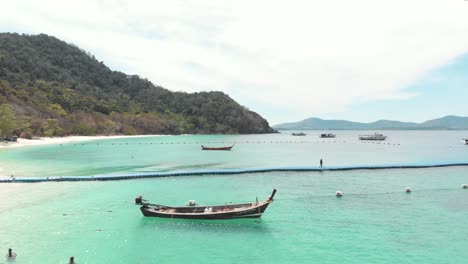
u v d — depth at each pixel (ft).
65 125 535.60
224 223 102.73
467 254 83.61
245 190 152.76
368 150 424.87
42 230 98.22
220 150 386.32
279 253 83.71
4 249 85.10
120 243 89.15
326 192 149.18
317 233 97.04
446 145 543.39
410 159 305.12
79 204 125.29
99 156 290.35
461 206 126.93
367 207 124.98
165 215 104.73
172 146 439.22
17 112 448.65
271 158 302.45
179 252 84.07
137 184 162.91
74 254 82.53
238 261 79.46
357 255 82.84
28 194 139.23
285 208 122.72
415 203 131.13
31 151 312.71
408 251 85.15
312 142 614.34
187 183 167.02
